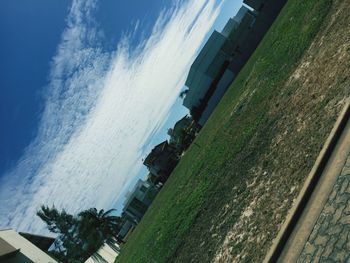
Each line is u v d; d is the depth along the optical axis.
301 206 9.27
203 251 15.05
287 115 15.56
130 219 77.12
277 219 10.77
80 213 66.69
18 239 32.41
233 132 23.88
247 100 26.64
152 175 79.19
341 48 14.37
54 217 71.38
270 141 15.60
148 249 27.86
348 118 9.98
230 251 12.34
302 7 27.17
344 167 8.79
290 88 17.50
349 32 14.70
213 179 20.97
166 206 33.69
